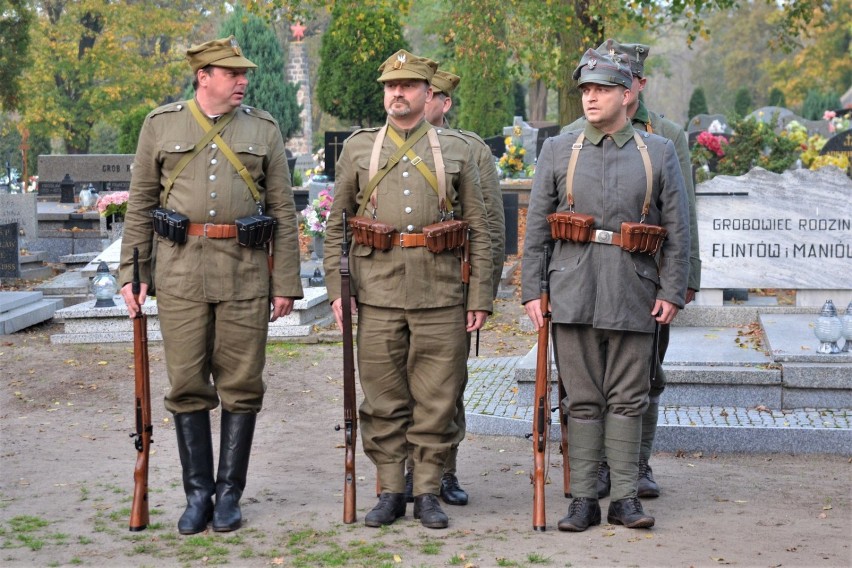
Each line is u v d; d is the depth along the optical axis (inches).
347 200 229.9
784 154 669.9
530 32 816.3
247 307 225.6
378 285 225.3
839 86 2534.5
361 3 833.5
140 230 227.3
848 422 302.4
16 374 414.0
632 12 792.9
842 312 385.7
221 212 223.6
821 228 385.1
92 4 1953.7
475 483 268.1
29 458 295.6
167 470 281.0
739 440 297.9
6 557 205.3
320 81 1396.4
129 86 1985.7
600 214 219.8
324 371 414.9
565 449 248.1
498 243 251.9
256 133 228.8
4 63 1310.3
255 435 326.6
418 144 226.7
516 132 999.6
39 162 1157.7
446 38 890.7
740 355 332.5
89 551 209.0
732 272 391.5
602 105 220.1
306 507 241.0
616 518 224.2
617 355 221.8
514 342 476.7
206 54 222.1
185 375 223.8
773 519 232.5
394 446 230.2
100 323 474.9
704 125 1417.3
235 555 205.2
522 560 199.3
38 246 783.1
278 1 813.2
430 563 198.4
